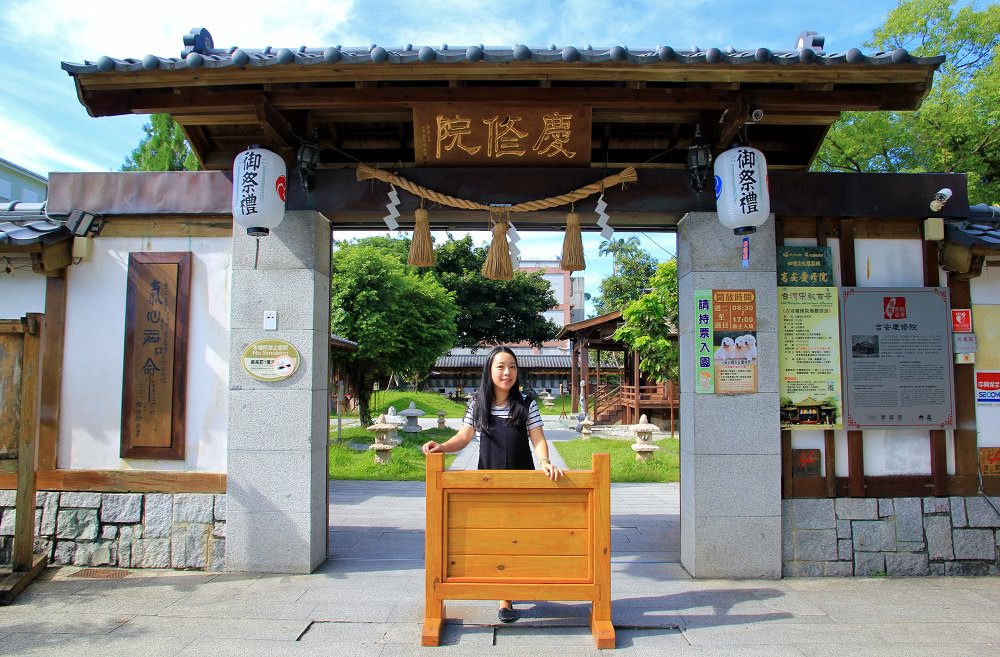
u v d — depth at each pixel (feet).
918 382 15.06
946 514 15.12
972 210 16.58
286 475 14.89
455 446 11.71
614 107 14.51
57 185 15.87
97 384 15.65
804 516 14.98
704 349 14.88
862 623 12.05
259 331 15.16
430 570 11.19
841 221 15.53
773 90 13.44
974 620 12.22
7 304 15.87
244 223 14.12
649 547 17.63
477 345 110.52
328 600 13.14
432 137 14.74
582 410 66.39
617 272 115.44
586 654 10.66
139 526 15.33
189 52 13.25
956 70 44.96
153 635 11.39
